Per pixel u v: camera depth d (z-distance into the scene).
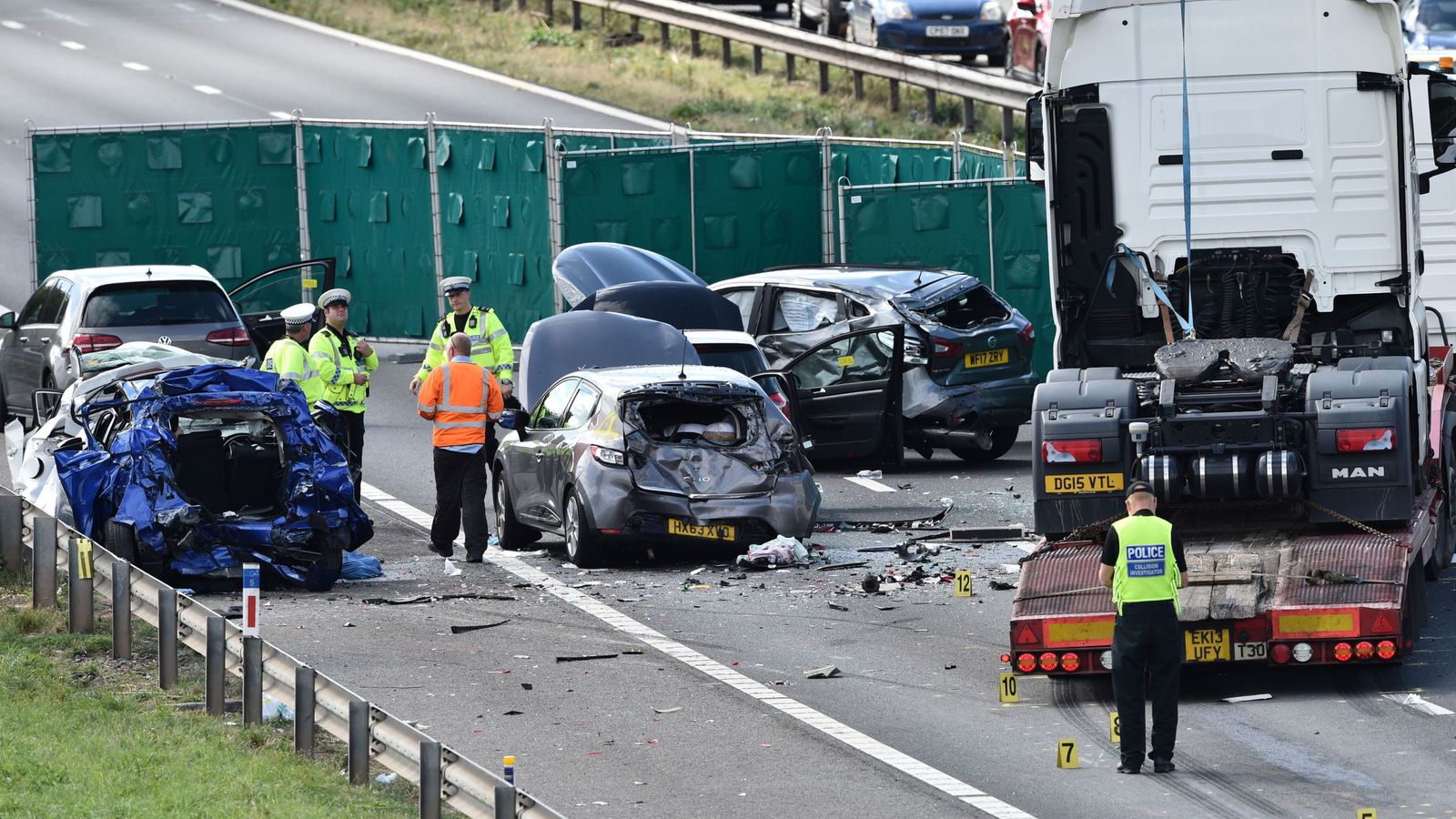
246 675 44.16
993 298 86.75
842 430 82.44
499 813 33.75
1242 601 46.78
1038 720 46.53
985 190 98.00
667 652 53.28
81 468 60.47
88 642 51.91
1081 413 51.38
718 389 66.38
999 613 57.75
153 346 76.19
